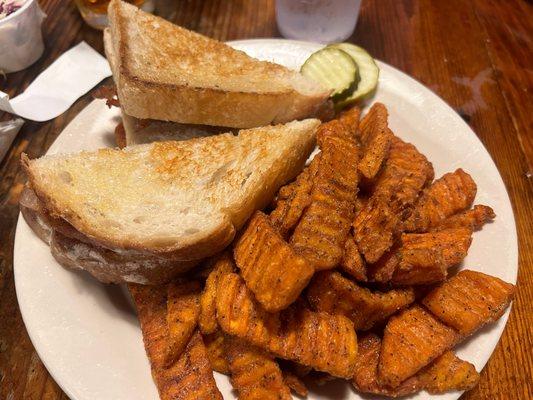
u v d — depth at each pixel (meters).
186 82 0.24
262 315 0.17
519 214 0.25
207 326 0.18
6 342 0.21
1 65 0.31
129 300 0.21
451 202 0.22
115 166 0.22
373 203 0.19
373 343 0.19
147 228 0.19
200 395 0.17
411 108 0.26
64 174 0.21
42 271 0.20
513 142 0.28
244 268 0.18
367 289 0.19
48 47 0.33
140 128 0.24
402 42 0.33
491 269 0.21
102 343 0.19
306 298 0.19
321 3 0.31
